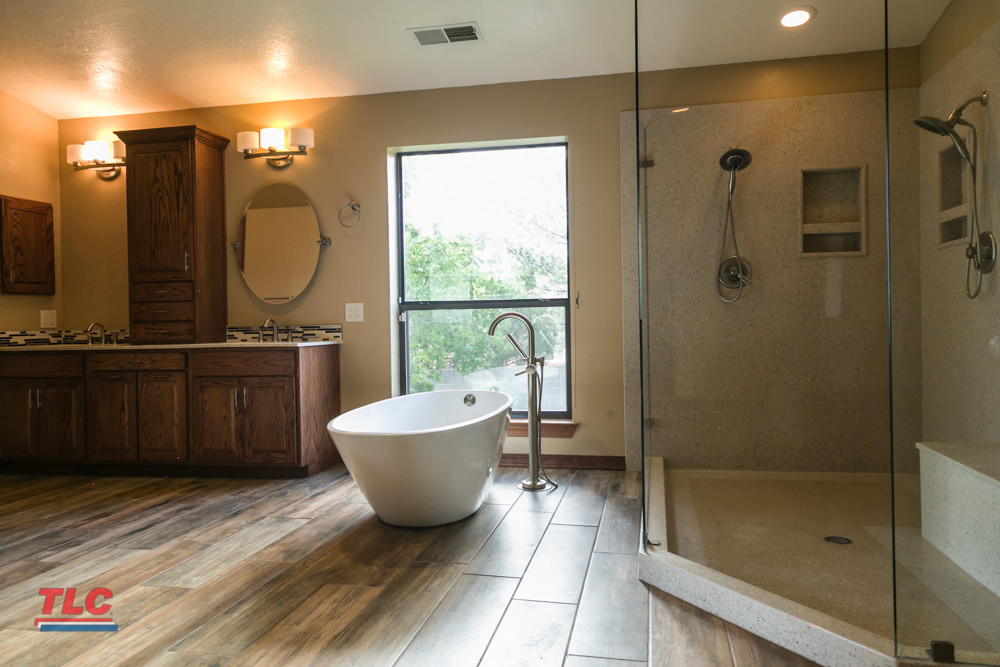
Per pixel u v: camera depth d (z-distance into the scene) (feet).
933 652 5.15
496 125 13.51
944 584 5.17
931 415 5.25
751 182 7.16
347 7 11.15
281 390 12.51
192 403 12.80
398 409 11.96
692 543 7.27
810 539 6.77
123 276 15.16
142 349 12.97
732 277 7.24
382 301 14.02
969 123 5.30
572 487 11.71
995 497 5.14
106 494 11.68
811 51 6.91
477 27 11.59
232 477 12.87
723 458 7.20
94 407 13.15
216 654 5.83
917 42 5.43
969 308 5.25
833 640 5.54
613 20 11.35
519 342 13.94
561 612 6.63
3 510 10.69
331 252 14.21
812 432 6.91
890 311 5.41
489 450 9.57
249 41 12.22
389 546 8.66
